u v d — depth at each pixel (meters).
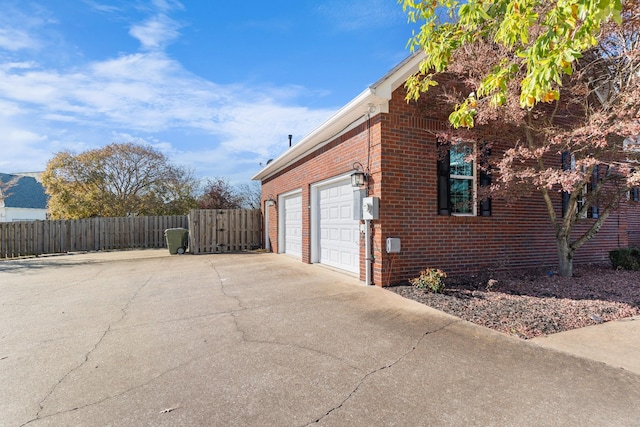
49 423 2.36
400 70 6.25
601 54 5.28
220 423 2.35
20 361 3.40
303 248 10.34
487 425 2.28
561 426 2.25
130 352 3.58
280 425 2.31
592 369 3.06
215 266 9.84
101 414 2.47
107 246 15.80
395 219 6.44
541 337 3.82
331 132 8.19
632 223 10.69
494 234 7.32
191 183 23.94
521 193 6.20
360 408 2.50
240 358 3.39
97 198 20.98
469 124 3.63
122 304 5.55
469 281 6.46
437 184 6.84
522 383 2.82
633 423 2.27
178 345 3.76
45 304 5.64
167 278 7.91
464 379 2.90
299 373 3.06
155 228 16.72
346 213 8.05
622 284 6.18
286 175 12.18
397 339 3.80
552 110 7.02
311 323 4.40
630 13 4.39
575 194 6.62
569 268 6.88
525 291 5.70
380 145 6.36
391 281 6.37
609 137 5.12
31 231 14.35
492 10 3.20
